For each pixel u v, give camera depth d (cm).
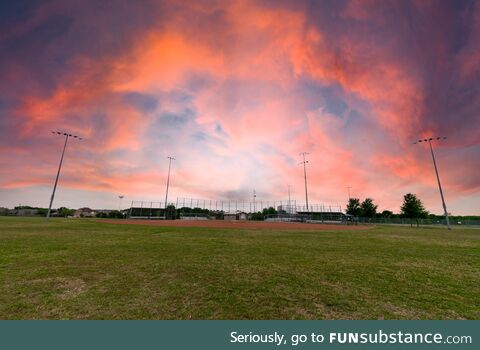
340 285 541
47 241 1142
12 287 496
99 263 712
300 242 1312
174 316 384
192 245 1111
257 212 8094
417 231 2638
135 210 6650
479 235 2067
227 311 403
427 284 558
